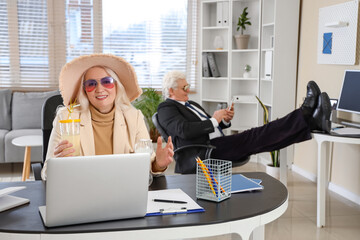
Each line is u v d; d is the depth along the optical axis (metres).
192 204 1.67
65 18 5.76
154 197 1.75
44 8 5.70
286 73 5.11
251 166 5.42
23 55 5.70
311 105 3.47
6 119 5.42
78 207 1.42
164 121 3.58
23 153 4.95
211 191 1.74
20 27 5.65
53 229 1.41
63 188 1.39
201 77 5.79
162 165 2.03
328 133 3.32
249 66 5.51
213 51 5.64
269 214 1.63
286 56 5.09
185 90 3.67
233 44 5.70
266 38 5.36
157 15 6.01
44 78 5.79
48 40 5.74
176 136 3.60
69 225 1.45
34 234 1.39
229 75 5.61
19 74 5.71
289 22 5.04
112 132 2.22
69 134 1.70
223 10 5.53
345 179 4.15
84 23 5.82
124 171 1.45
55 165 1.37
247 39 5.51
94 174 1.42
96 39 5.88
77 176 1.40
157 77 6.11
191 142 3.56
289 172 5.09
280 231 3.25
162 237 1.46
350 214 3.63
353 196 3.98
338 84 4.21
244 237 1.57
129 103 2.30
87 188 1.42
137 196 1.49
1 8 5.58
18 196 1.77
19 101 5.46
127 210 1.50
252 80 5.74
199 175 1.75
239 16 5.68
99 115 2.18
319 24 4.49
